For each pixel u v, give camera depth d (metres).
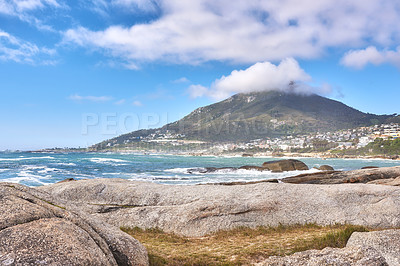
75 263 5.07
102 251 6.31
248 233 12.53
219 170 50.28
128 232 13.05
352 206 14.16
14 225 5.34
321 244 9.57
